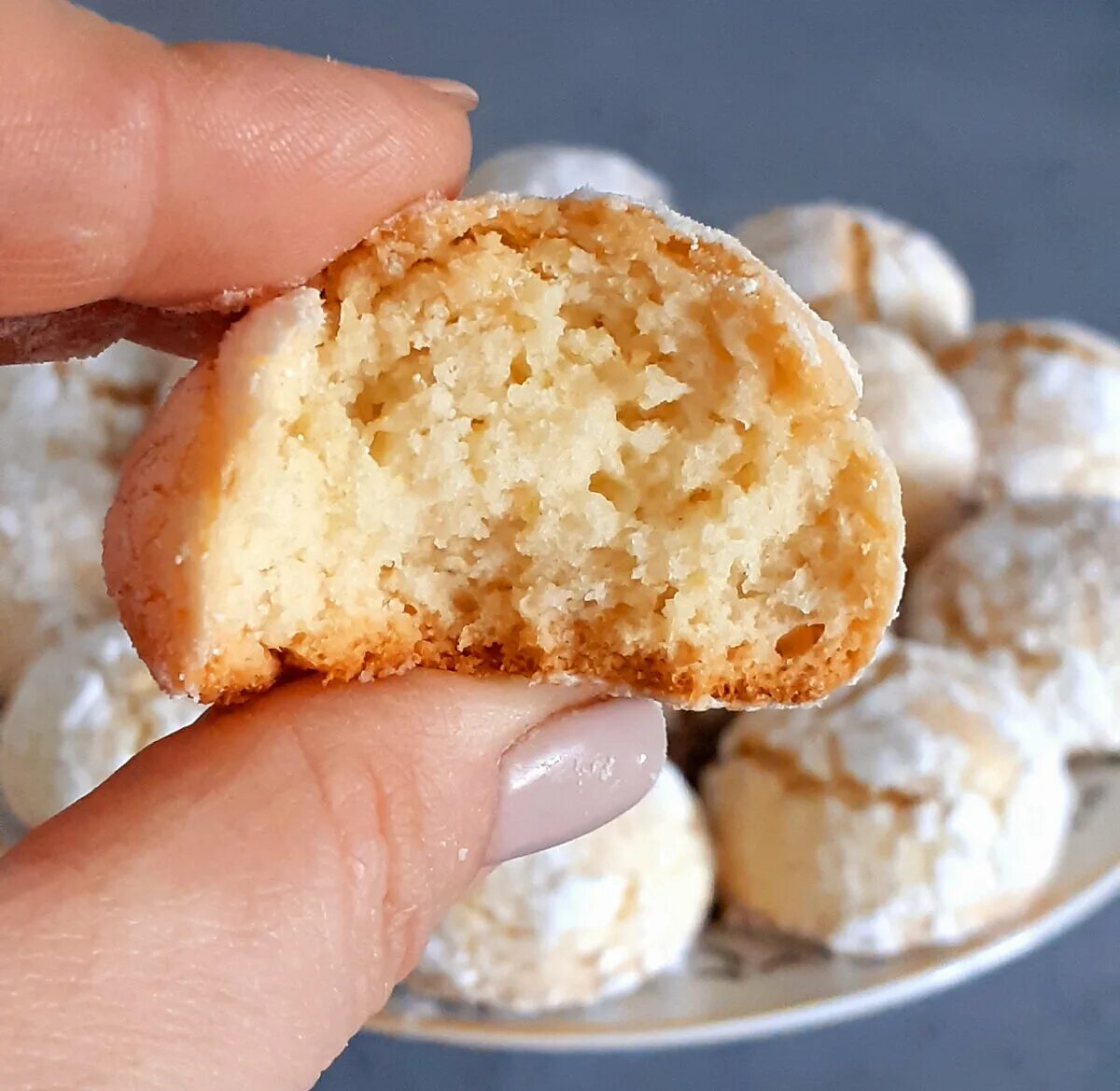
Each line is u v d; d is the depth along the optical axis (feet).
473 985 0.52
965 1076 0.61
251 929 0.35
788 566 0.40
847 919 0.54
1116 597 0.61
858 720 0.56
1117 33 1.11
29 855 0.35
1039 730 0.57
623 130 1.00
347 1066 0.59
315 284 0.38
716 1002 0.53
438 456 0.39
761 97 1.04
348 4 1.00
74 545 0.61
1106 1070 0.61
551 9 1.06
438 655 0.40
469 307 0.38
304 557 0.38
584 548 0.40
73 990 0.34
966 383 0.75
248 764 0.37
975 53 1.10
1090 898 0.57
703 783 0.59
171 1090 0.34
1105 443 0.72
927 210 0.99
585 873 0.52
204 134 0.37
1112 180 1.02
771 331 0.38
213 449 0.36
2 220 0.37
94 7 0.91
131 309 0.41
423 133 0.39
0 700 0.62
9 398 0.62
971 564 0.63
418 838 0.38
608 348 0.39
